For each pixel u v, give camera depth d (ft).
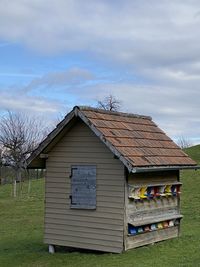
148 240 45.16
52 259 43.04
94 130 41.93
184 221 65.36
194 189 99.25
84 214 43.86
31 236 59.21
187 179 111.04
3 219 77.41
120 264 38.22
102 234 42.65
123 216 41.60
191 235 51.72
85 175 43.96
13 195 114.01
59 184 45.65
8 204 97.66
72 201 44.55
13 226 69.31
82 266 39.01
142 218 44.14
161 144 47.98
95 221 43.14
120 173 41.88
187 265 37.47
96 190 43.19
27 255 45.85
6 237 59.31
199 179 109.70
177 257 40.50
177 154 48.44
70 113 43.21
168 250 43.29
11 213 84.48
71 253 44.65
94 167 43.45
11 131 231.71
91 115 43.39
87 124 42.34
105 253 42.78
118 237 41.75
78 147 44.65
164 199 47.96
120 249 41.63
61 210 45.32
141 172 42.06
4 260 44.34
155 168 42.16
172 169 45.60
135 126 47.85
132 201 42.68
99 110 45.11
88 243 43.42
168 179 48.62
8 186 135.13
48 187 46.34
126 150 41.47
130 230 42.22
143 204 44.39
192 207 79.77
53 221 45.78
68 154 45.27
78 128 44.75
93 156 43.60
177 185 49.75
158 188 46.50
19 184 128.26
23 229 65.92
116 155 40.50
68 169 45.16
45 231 46.26
